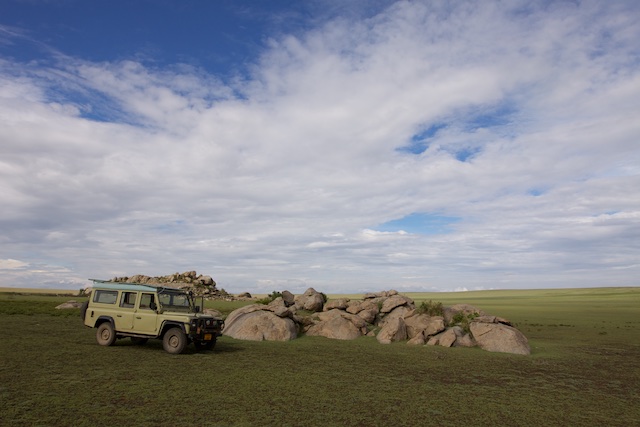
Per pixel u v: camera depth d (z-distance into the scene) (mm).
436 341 25078
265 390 12211
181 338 18344
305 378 14211
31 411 9258
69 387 11516
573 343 28219
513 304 100000
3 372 13008
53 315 38031
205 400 10828
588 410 11609
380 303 33406
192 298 20781
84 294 102250
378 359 19344
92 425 8570
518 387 14328
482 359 20406
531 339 30375
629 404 12453
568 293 164125
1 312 37719
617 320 50438
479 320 26516
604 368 18844
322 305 35969
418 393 12781
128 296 19906
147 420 9023
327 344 24375
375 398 11883
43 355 16375
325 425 9258
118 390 11438
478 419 10312
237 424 9023
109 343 19688
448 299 141375
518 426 9914
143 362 15914
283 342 24531
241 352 19812
